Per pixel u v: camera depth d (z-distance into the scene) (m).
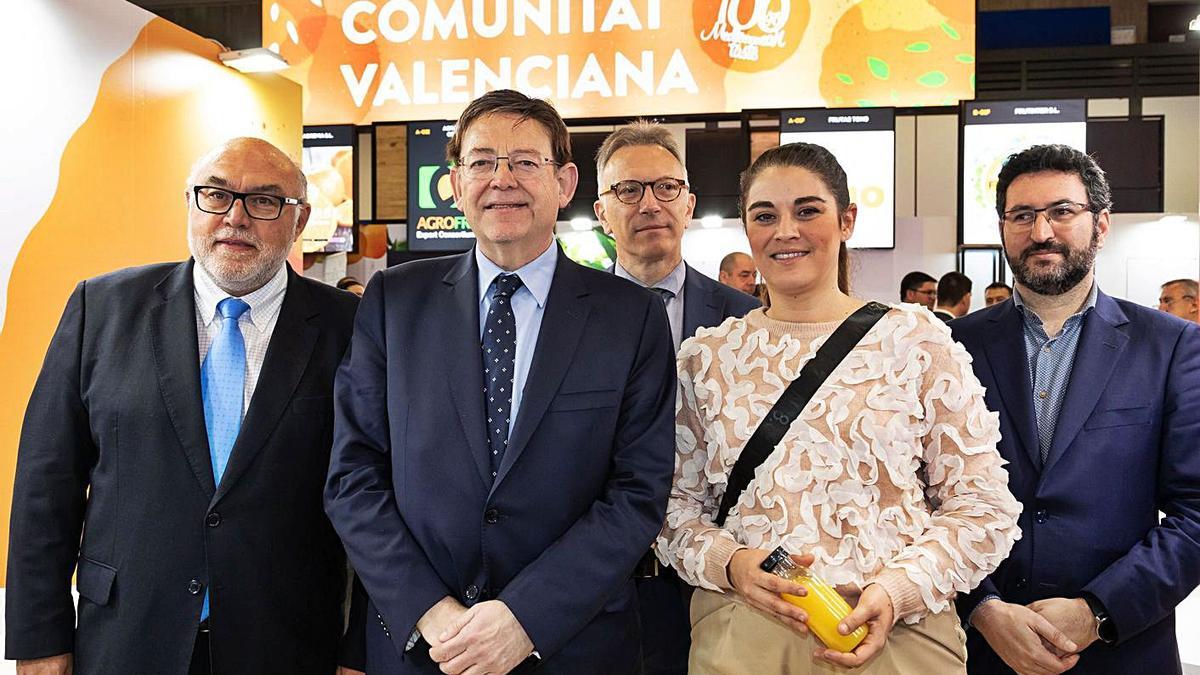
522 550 1.76
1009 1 10.09
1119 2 9.92
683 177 2.69
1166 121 8.58
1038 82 9.64
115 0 4.42
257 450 2.00
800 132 6.09
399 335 1.90
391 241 8.19
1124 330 2.05
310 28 6.58
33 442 2.04
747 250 7.38
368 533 1.75
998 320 2.17
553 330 1.88
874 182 6.07
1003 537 1.74
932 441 1.82
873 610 1.61
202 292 2.13
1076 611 1.86
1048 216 2.04
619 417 1.88
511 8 6.37
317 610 2.08
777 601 1.65
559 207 1.97
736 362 1.92
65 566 2.03
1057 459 1.98
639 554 1.76
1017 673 1.90
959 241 6.23
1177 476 1.94
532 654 1.69
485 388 1.85
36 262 4.03
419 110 6.50
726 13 6.20
